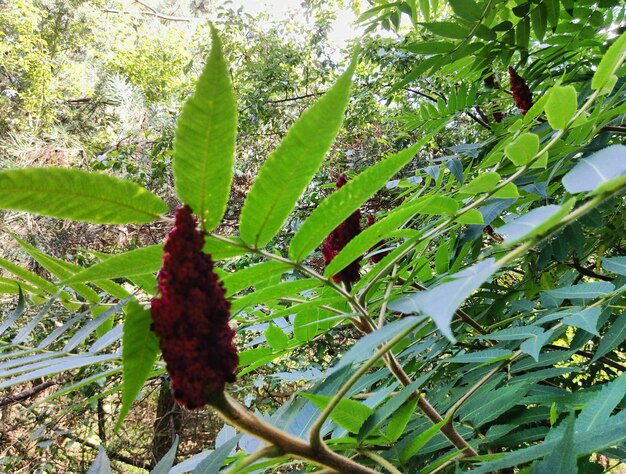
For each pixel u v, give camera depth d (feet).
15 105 14.44
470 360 1.99
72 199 0.87
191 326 0.91
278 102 10.66
